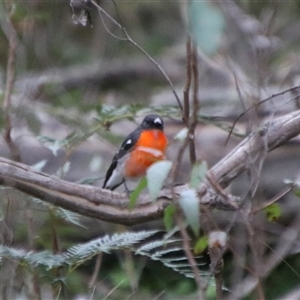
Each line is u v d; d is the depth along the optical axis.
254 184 6.79
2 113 9.65
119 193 7.39
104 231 10.70
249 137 6.95
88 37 19.84
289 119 7.36
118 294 9.32
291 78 9.81
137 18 20.75
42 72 12.59
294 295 8.93
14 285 8.08
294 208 10.07
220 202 6.82
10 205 8.37
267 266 7.81
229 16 5.87
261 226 7.48
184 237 5.90
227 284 9.50
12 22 9.68
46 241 9.77
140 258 10.27
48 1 12.85
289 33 13.43
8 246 7.98
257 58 6.42
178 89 16.81
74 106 12.21
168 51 20.38
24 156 11.48
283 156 10.62
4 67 13.02
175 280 10.16
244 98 8.48
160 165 5.30
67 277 7.59
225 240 6.21
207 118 8.96
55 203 7.38
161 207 7.28
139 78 19.58
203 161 5.71
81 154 11.64
